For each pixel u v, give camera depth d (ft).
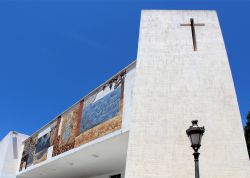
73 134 61.82
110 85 55.47
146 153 38.73
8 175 91.50
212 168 37.06
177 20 50.93
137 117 41.60
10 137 96.89
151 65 46.09
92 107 58.54
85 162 65.46
